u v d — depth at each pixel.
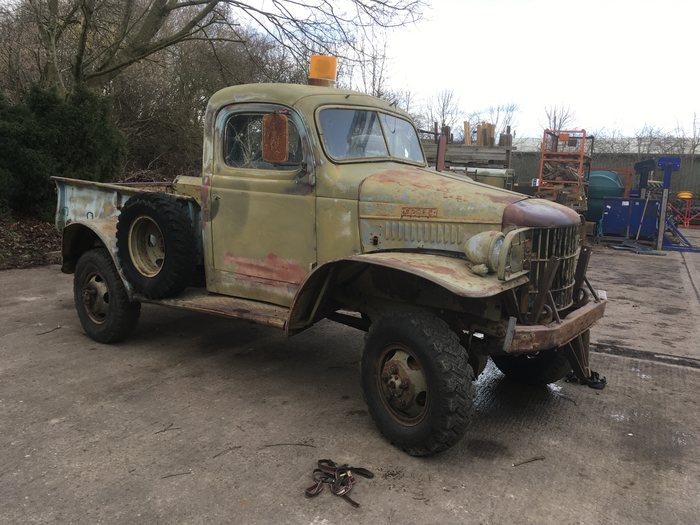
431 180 3.73
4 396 3.88
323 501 2.77
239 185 4.23
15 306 6.17
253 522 2.59
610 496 2.89
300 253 4.00
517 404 4.09
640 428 3.72
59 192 5.74
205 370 4.50
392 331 3.23
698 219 18.95
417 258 3.29
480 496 2.86
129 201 4.53
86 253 5.04
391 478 3.00
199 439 3.35
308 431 3.50
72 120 10.61
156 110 16.25
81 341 5.10
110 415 3.64
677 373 4.80
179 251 4.30
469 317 3.47
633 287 8.62
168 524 2.56
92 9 11.11
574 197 13.39
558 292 3.61
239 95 4.20
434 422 3.05
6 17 13.28
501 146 14.54
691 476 3.12
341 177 3.81
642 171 15.31
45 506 2.66
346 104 4.16
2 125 9.81
